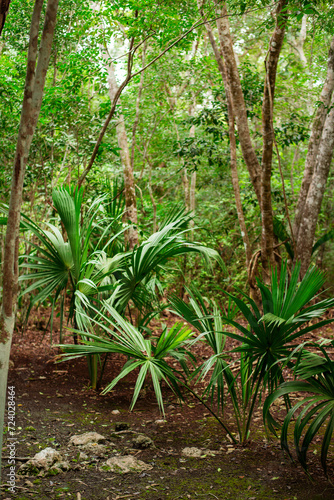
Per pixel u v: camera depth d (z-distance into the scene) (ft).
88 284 11.68
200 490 7.91
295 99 24.98
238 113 19.88
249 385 10.14
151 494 7.77
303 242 19.93
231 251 31.86
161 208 32.27
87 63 18.42
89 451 9.53
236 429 11.10
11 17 19.08
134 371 16.83
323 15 16.96
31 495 7.63
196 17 18.29
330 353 15.30
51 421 11.31
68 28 20.30
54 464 8.77
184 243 12.32
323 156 19.99
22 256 12.64
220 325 10.48
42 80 6.18
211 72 24.91
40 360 17.49
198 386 15.10
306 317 8.03
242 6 15.52
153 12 15.61
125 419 11.78
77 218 12.71
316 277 8.05
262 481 8.28
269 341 8.49
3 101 18.44
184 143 24.29
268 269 18.02
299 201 22.30
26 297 21.66
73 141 19.38
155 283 13.99
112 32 18.60
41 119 18.71
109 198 17.33
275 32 16.07
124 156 23.65
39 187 22.34
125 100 26.63
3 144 19.01
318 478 8.37
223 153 26.14
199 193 35.86
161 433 10.81
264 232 18.15
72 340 20.54
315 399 8.04
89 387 14.55
